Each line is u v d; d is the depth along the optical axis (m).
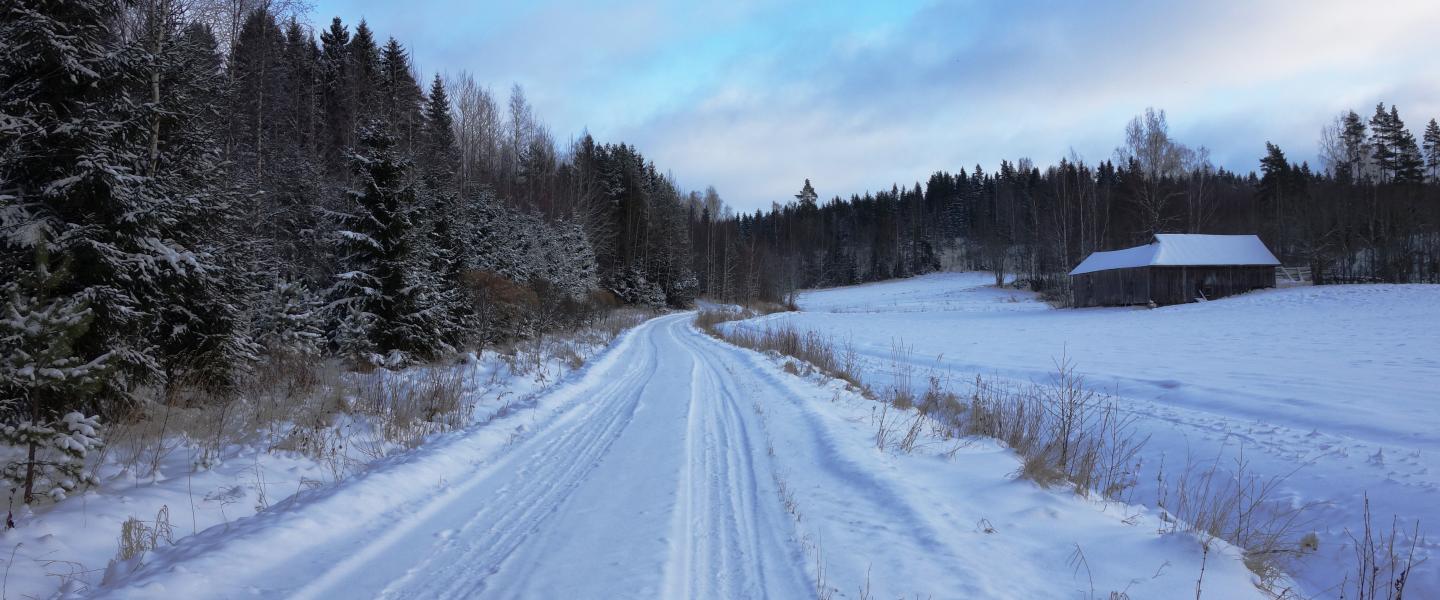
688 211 95.94
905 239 123.12
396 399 8.87
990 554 4.23
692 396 11.71
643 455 7.12
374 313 12.72
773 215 130.12
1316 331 23.55
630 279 60.31
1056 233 69.62
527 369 14.13
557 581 3.82
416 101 34.97
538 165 55.16
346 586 3.75
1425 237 53.44
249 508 5.09
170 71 9.50
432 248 14.89
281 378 9.59
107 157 6.69
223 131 16.73
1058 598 3.61
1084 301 52.81
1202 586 3.81
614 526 4.80
